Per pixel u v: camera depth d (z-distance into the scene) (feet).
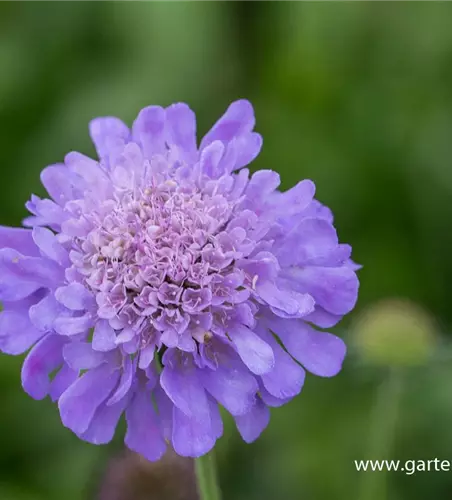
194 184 0.94
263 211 0.93
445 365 1.12
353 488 1.16
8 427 1.19
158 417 0.92
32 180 1.29
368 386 1.18
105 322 0.91
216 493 0.96
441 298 1.25
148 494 1.06
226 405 0.90
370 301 1.25
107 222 0.93
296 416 1.19
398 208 1.27
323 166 1.28
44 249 0.92
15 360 1.20
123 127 0.98
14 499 1.16
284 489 1.17
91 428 0.91
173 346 0.90
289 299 0.91
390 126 1.29
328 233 0.92
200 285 0.92
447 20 1.28
